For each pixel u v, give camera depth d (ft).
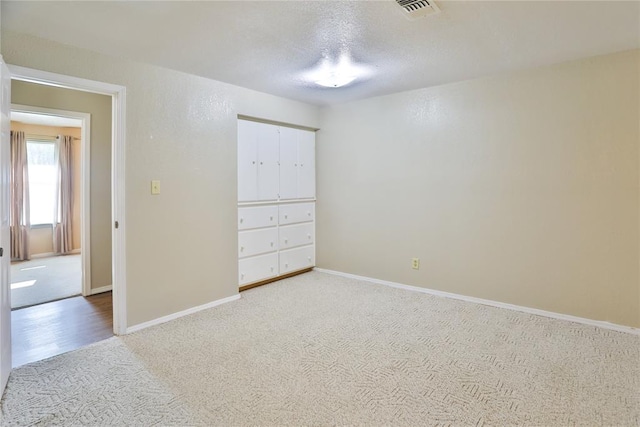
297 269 15.19
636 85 8.86
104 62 8.84
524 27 7.52
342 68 10.12
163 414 6.07
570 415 5.98
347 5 6.55
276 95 13.20
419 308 11.10
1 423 5.84
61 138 20.44
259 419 5.93
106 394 6.64
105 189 13.32
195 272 10.93
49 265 17.87
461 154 11.65
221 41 8.18
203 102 10.99
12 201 18.89
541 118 10.18
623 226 9.20
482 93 11.13
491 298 11.32
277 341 8.83
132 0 6.34
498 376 7.18
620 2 6.47
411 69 10.25
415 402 6.36
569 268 9.96
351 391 6.70
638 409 6.11
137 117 9.47
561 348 8.35
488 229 11.26
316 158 15.67
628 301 9.21
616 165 9.21
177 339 8.98
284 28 7.52
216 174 11.42
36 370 7.50
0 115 6.28
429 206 12.45
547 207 10.21
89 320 10.42
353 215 14.56
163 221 10.10
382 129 13.46
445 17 7.03
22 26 7.36
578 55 9.23
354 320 10.17
